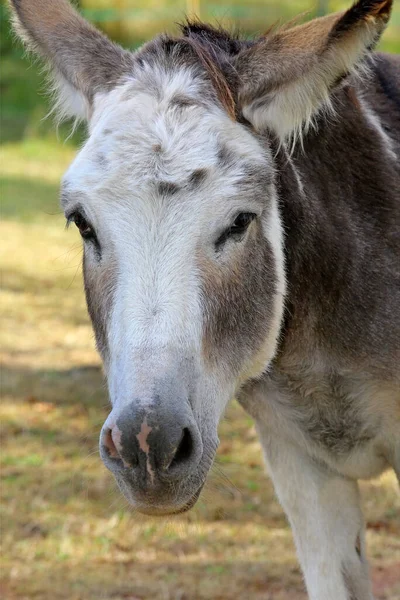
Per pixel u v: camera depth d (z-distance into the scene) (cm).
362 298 580
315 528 624
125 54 539
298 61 507
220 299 482
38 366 1362
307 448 614
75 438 1133
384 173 601
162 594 818
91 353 1421
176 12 3136
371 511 967
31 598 814
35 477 1031
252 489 1004
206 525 937
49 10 569
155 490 455
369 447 607
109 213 473
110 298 474
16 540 907
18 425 1165
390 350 581
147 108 491
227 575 854
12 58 3412
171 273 465
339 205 586
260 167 497
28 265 1888
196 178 472
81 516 952
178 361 457
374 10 484
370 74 614
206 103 495
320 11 1886
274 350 543
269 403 605
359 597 632
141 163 472
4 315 1593
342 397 593
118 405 452
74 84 541
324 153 586
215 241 479
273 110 520
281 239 539
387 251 589
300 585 839
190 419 455
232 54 543
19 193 2456
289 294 570
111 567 866
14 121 3241
